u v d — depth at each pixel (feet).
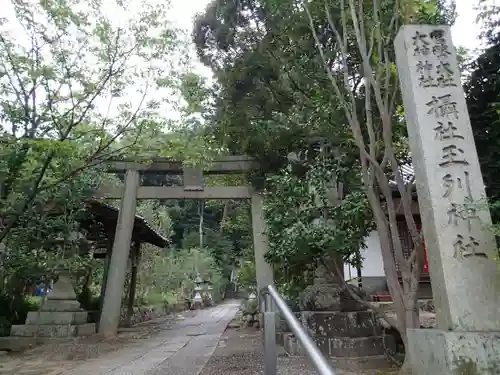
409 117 16.14
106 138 30.66
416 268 19.01
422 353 14.99
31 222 35.96
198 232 118.01
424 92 15.67
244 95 37.78
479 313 13.50
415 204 40.98
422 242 18.94
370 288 43.75
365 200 21.38
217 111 39.04
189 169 42.04
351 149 24.91
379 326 24.36
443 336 13.43
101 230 47.16
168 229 83.30
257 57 35.17
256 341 32.24
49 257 38.42
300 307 26.58
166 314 69.31
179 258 92.27
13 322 38.99
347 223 21.77
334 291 25.71
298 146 30.99
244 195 41.81
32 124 28.86
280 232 23.54
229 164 41.73
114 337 36.96
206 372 20.90
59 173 31.65
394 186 35.73
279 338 28.19
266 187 37.58
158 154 31.76
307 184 23.97
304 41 29.04
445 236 14.16
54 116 29.30
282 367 20.83
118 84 29.84
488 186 22.65
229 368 21.57
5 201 30.12
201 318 60.23
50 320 36.86
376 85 19.69
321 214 23.13
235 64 37.11
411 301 18.61
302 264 24.13
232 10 36.50
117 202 56.80
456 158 14.92
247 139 36.68
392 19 19.93
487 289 13.69
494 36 23.97
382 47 22.89
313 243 21.22
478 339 13.10
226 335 37.50
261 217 40.57
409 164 24.31
